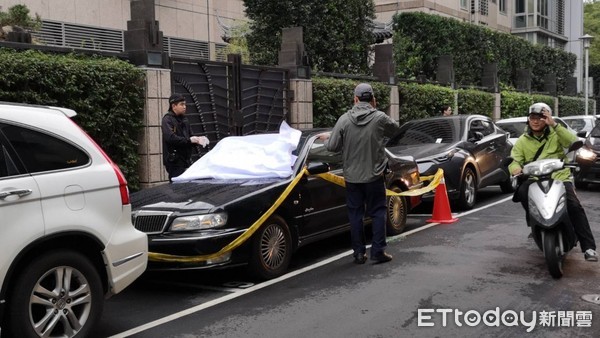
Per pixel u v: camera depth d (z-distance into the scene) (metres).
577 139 6.27
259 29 15.90
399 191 8.55
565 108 29.80
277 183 6.59
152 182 10.12
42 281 4.26
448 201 9.55
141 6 10.05
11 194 4.03
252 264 6.22
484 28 24.11
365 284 6.12
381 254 6.92
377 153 6.75
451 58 20.14
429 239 8.16
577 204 6.28
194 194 6.38
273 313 5.32
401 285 6.04
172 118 8.45
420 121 11.89
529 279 6.13
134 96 9.79
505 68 26.11
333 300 5.63
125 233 4.79
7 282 4.00
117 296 6.04
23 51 8.65
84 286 4.47
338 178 7.41
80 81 8.91
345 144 6.81
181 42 20.66
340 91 14.28
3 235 3.97
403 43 21.34
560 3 40.38
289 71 13.13
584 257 6.52
